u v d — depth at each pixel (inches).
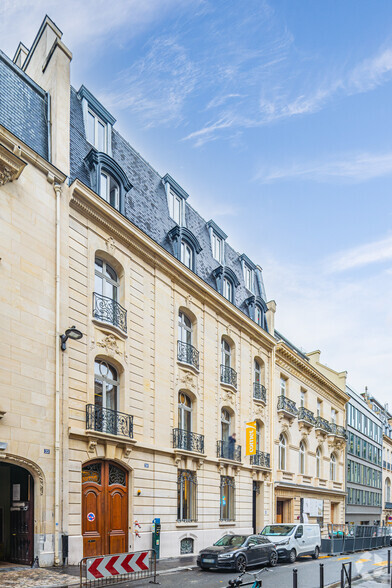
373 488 2106.3
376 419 2261.3
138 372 786.8
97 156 757.3
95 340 706.2
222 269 1074.7
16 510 610.2
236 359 1103.0
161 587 537.6
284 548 823.1
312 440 1475.1
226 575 641.0
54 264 651.5
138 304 807.7
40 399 601.9
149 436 794.2
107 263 775.1
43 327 621.0
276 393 1282.0
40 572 546.6
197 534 878.4
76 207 705.6
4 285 579.5
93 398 686.5
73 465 637.3
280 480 1227.9
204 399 962.7
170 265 888.3
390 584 587.5
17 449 565.3
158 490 794.2
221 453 986.1
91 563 498.6
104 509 690.8
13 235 599.8
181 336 942.4
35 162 640.4
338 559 913.5
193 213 1080.2
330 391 1681.8
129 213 831.1
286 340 1465.3
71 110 774.5
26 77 692.7
